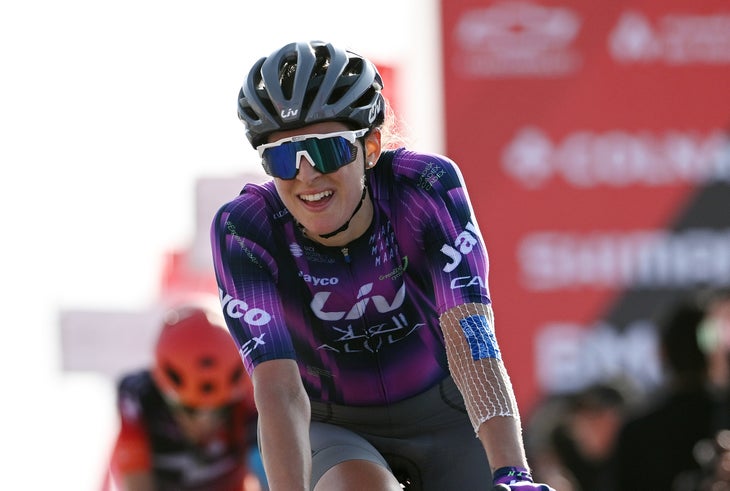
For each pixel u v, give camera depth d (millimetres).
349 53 8031
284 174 7715
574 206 19172
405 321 8578
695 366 13531
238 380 14453
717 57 19375
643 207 19312
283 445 7293
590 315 19203
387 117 8781
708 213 19375
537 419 18969
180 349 14133
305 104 7645
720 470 11961
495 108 18969
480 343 7562
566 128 19109
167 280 17297
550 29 19062
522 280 19109
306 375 8852
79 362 17094
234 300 7969
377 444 8992
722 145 19375
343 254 8344
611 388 16391
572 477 16125
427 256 8156
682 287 19312
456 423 8992
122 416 14570
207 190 16828
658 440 13539
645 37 19266
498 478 6996
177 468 14586
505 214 19062
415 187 8242
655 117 19297
